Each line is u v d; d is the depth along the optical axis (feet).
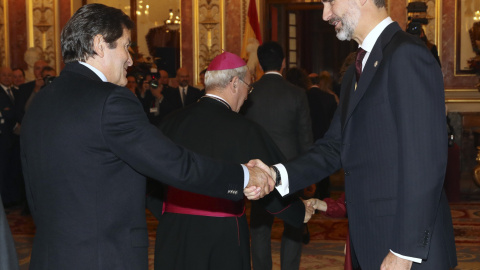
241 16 34.73
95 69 7.32
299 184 8.90
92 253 6.81
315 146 9.18
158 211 10.25
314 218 22.95
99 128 6.83
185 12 35.37
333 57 52.70
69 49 7.30
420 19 12.39
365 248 7.73
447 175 25.94
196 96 29.27
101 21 7.25
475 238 19.58
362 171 7.68
